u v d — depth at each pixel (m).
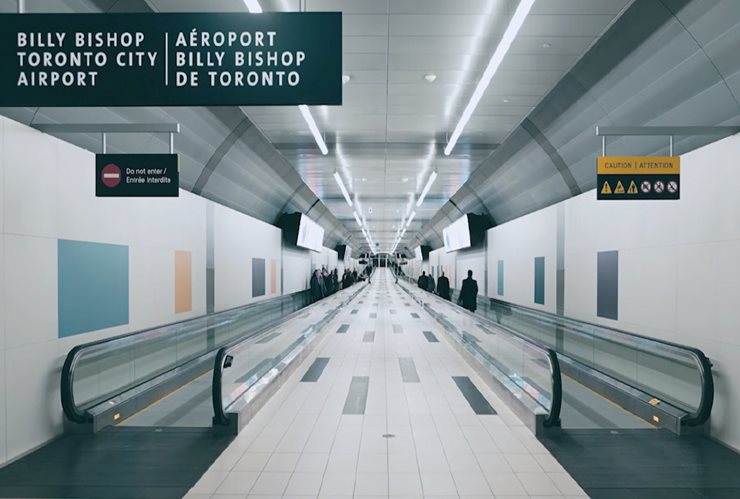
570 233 9.30
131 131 4.88
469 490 3.55
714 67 4.73
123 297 6.22
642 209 6.39
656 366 5.68
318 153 11.78
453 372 7.54
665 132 4.88
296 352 8.10
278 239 16.98
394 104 8.32
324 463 4.04
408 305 20.72
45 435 4.56
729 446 4.47
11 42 2.88
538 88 7.44
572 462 4.08
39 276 4.56
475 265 20.06
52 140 4.78
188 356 8.23
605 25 5.40
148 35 2.91
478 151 11.58
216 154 9.52
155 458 4.16
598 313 7.89
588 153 8.45
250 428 4.93
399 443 4.51
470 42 5.89
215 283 10.15
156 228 7.29
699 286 5.07
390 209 23.94
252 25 2.92
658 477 3.80
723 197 4.70
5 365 4.10
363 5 5.01
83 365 5.13
